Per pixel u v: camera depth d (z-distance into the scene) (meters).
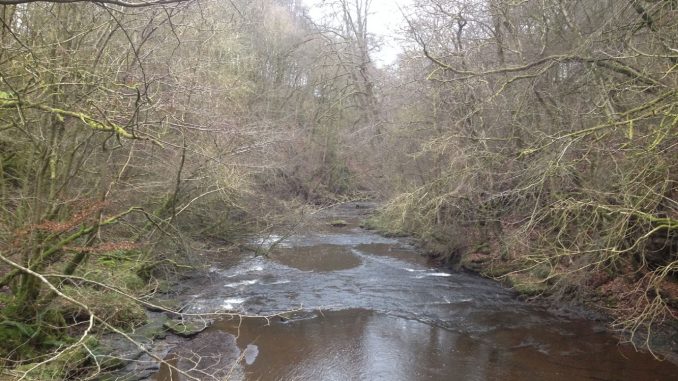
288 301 14.43
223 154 12.55
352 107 34.28
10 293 10.09
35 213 8.09
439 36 16.56
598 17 11.63
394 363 10.32
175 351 10.73
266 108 28.45
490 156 13.53
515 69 11.11
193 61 12.73
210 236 16.67
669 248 11.38
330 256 20.22
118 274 11.16
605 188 10.46
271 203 18.73
